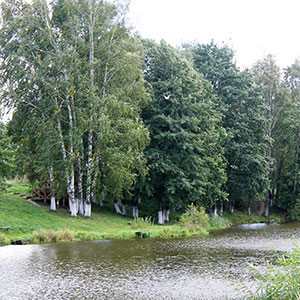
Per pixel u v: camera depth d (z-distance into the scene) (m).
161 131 39.66
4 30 31.61
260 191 51.53
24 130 32.00
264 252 22.25
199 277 15.97
